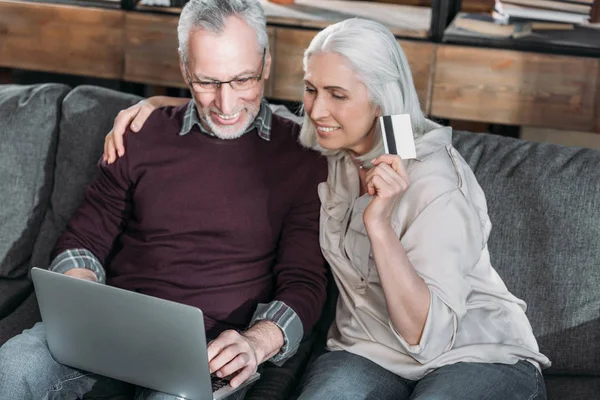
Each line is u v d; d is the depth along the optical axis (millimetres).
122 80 3834
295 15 3510
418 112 2117
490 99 3342
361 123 2068
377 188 1906
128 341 1879
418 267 1989
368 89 2037
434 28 3342
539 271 2195
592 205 2180
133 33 3617
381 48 2027
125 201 2314
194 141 2254
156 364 1878
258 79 2172
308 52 2084
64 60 3721
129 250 2281
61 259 2256
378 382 2021
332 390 1976
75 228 2324
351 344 2123
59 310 1932
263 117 2258
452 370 1985
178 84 3629
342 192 2176
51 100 2602
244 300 2213
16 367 1978
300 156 2252
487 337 2045
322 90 2057
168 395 1908
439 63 3338
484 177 2281
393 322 1985
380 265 1934
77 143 2549
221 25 2088
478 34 3324
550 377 2201
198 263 2215
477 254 2031
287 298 2146
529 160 2273
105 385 2115
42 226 2568
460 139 2375
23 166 2559
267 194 2225
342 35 2021
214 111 2178
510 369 2010
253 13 2133
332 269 2180
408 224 2035
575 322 2164
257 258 2236
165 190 2236
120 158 2281
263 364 2215
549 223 2199
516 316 2129
